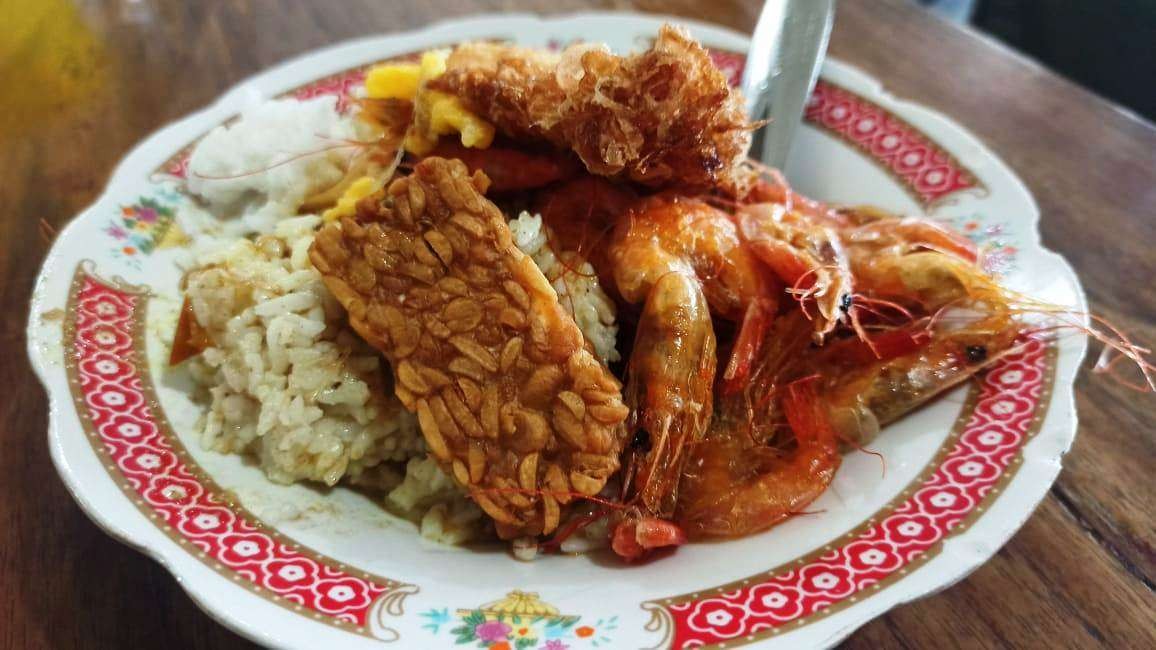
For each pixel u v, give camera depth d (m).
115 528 0.18
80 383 0.21
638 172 0.22
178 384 0.22
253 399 0.22
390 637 0.17
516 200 0.25
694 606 0.18
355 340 0.23
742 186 0.25
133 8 0.39
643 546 0.20
